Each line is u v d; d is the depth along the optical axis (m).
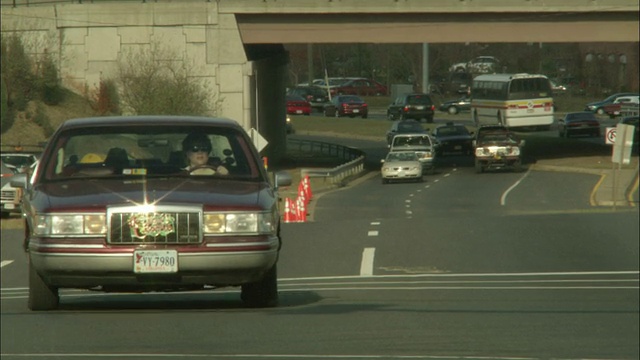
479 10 199.75
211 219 35.75
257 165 39.66
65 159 39.16
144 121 40.53
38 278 40.22
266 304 42.66
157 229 35.25
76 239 35.16
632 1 197.12
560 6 198.38
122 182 37.78
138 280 35.34
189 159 39.38
